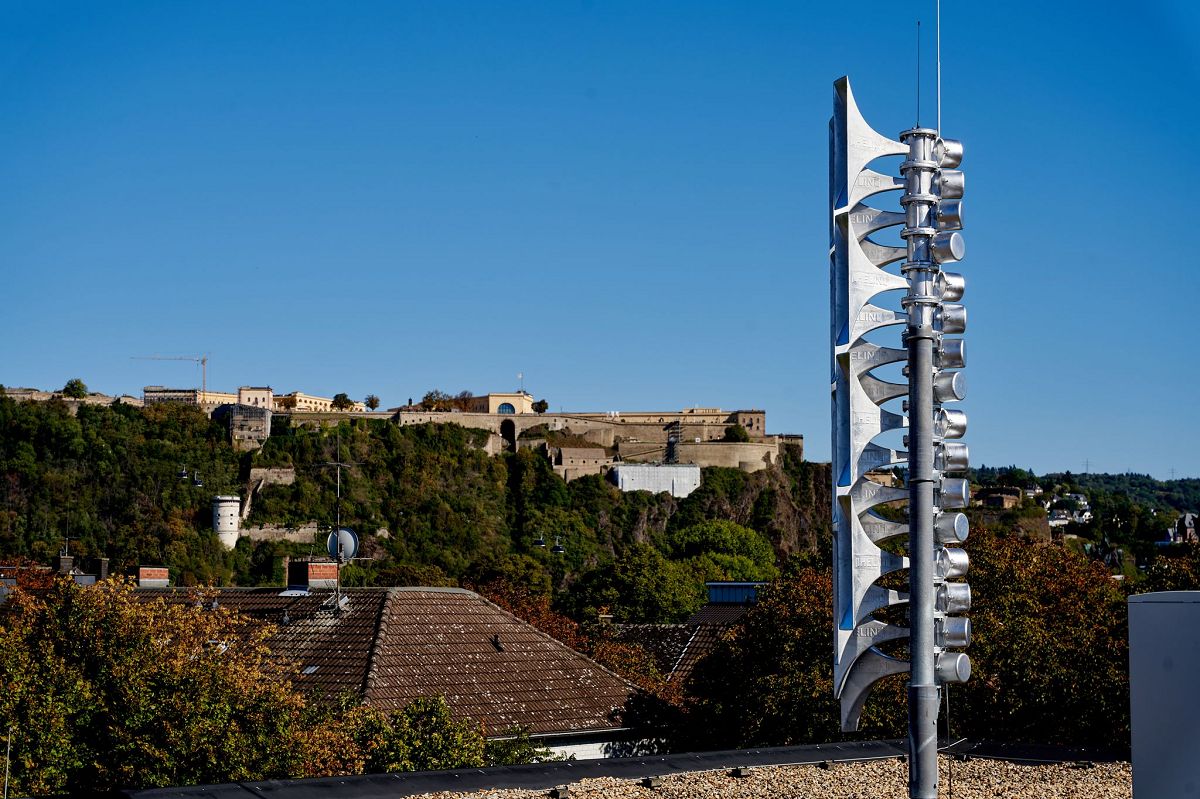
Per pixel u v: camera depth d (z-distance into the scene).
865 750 18.86
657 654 56.12
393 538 177.50
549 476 195.50
